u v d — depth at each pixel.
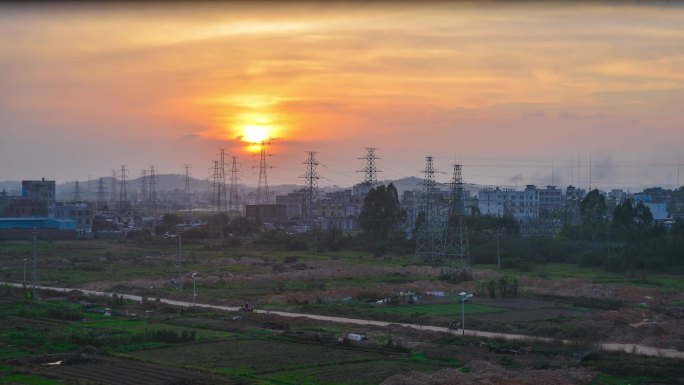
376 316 87.69
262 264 150.38
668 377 57.19
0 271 134.50
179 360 63.16
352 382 55.72
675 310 91.88
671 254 142.12
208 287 115.25
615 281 124.06
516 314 89.62
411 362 62.44
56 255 161.62
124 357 64.06
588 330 76.44
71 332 74.06
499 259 145.12
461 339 71.81
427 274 133.50
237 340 72.00
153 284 118.25
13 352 65.56
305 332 76.56
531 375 56.28
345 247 183.00
